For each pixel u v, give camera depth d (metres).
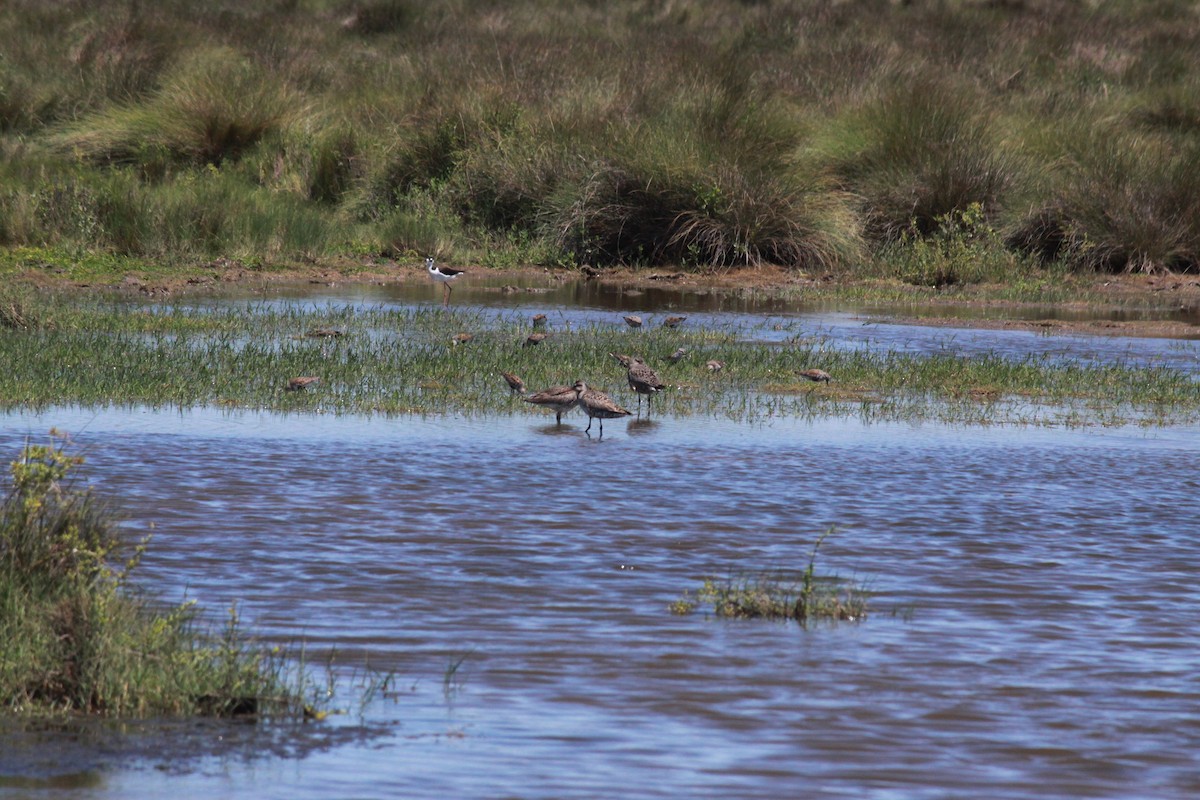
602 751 16.27
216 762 15.57
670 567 23.53
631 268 67.19
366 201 71.38
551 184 69.56
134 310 50.88
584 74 78.94
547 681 18.39
